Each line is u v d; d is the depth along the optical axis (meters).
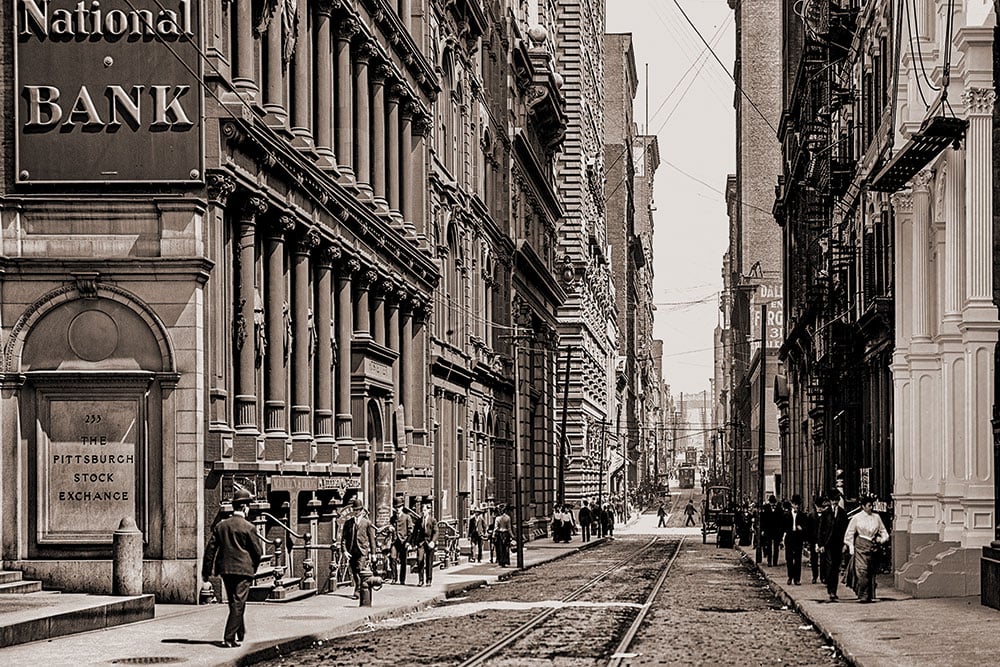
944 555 28.44
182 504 25.23
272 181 28.80
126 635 20.17
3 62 25.75
